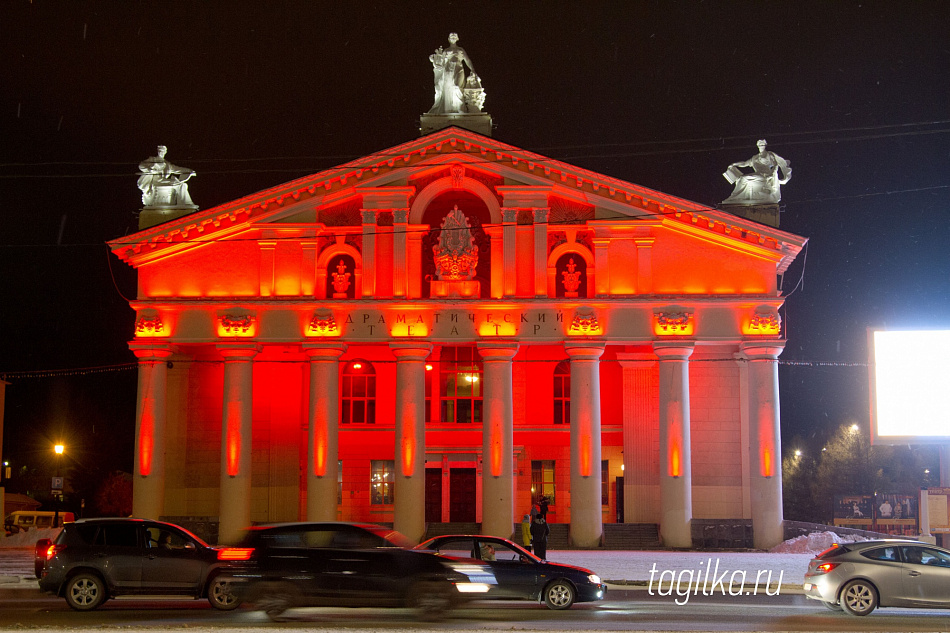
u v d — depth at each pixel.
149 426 47.12
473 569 22.27
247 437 46.78
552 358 52.09
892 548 23.48
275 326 47.22
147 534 24.44
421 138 47.16
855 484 85.69
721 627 20.52
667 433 45.50
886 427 37.66
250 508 47.12
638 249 46.44
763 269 46.16
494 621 21.62
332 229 48.12
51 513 68.75
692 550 44.59
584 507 45.25
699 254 46.44
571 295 46.88
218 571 23.97
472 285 46.97
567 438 51.78
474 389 52.09
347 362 52.81
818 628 20.47
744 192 47.62
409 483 45.81
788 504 93.56
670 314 45.84
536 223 46.84
